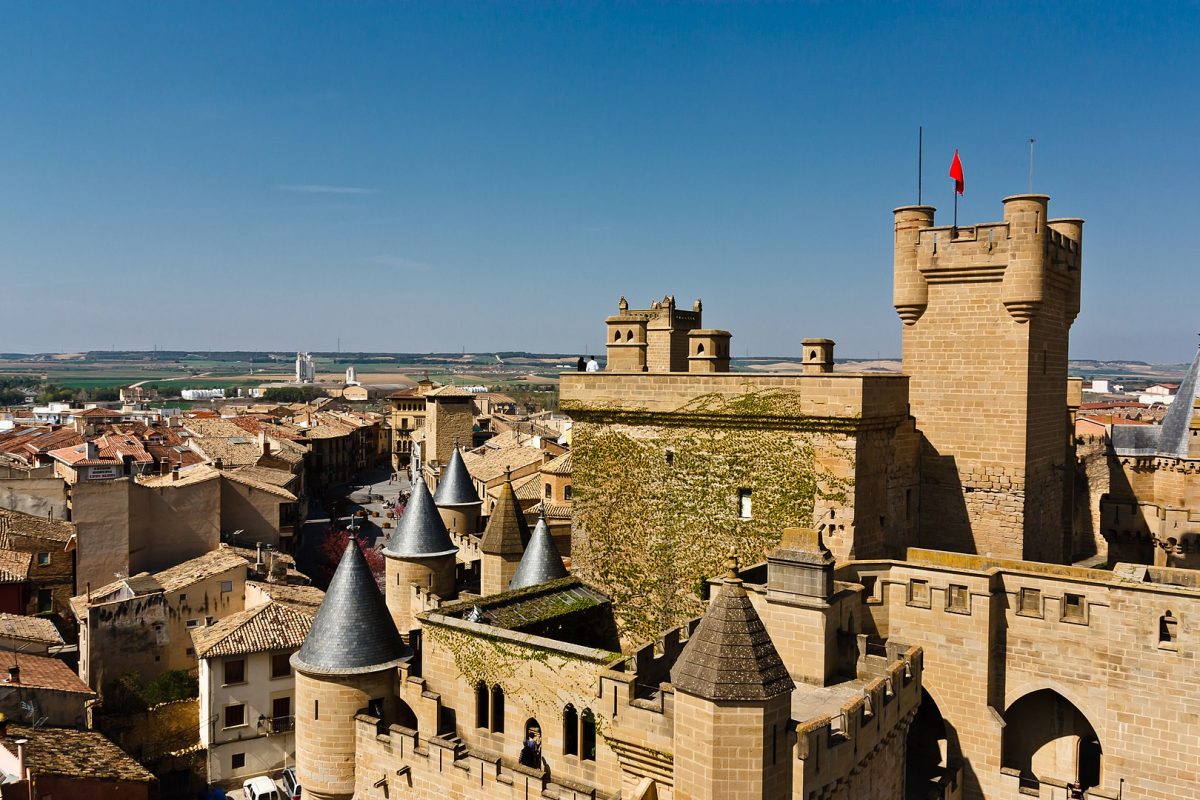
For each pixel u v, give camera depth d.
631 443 42.50
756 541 38.81
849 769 25.56
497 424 196.88
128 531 74.50
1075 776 33.84
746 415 38.72
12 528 73.50
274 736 55.78
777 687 22.72
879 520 38.50
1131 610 31.70
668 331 57.38
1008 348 40.41
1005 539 40.62
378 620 34.91
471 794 29.56
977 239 40.75
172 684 60.00
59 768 40.72
